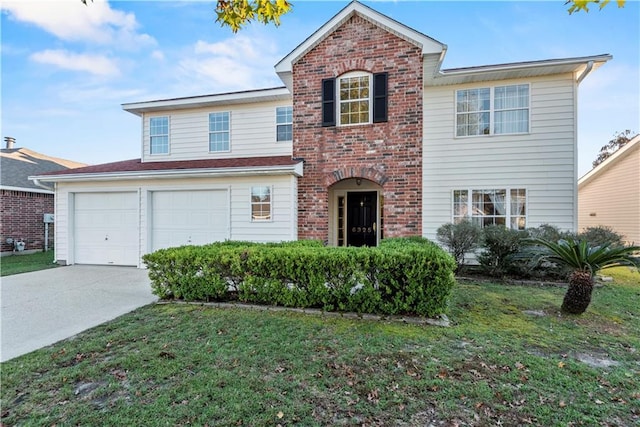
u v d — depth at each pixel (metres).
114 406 2.69
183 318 4.95
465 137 9.80
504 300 6.07
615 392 2.95
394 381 3.09
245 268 5.67
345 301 5.22
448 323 4.75
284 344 3.94
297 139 9.25
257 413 2.59
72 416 2.56
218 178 9.24
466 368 3.35
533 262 5.65
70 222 10.07
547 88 9.30
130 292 6.68
